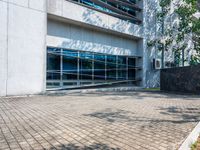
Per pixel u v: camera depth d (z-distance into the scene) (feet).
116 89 66.74
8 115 24.27
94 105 32.37
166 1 82.58
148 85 80.89
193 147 14.65
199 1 82.94
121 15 71.51
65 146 14.43
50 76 51.52
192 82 55.16
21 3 41.96
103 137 16.51
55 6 49.14
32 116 23.86
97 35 65.26
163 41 88.43
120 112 26.84
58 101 36.50
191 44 106.63
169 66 93.20
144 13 79.41
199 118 23.85
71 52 57.36
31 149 13.80
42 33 46.14
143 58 79.15
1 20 38.81
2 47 39.04
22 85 42.39
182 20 83.76
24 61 42.63
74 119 22.58
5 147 14.14
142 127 19.63
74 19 53.78
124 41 75.56
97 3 64.54
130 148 14.14
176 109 29.84
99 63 65.92
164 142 15.40
